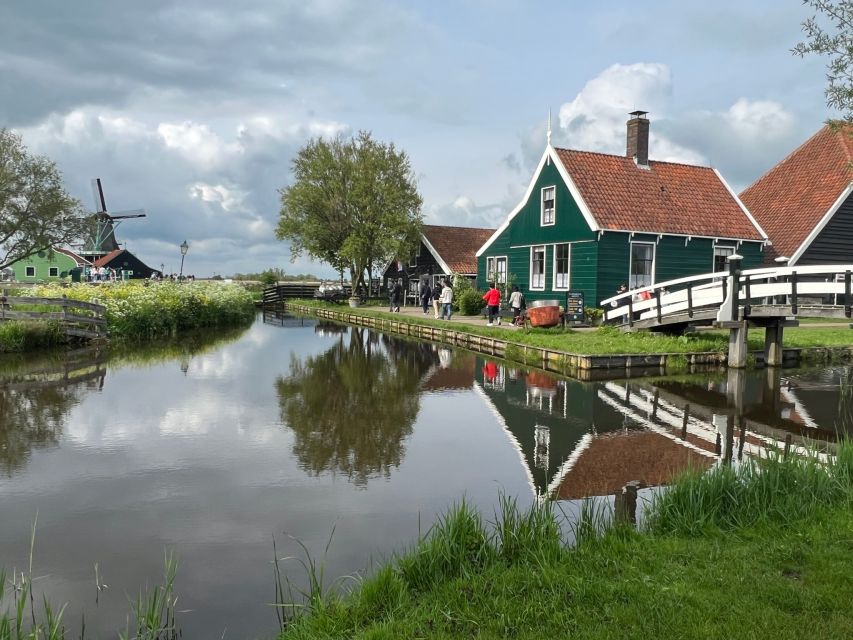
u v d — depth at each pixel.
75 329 20.44
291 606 4.74
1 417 10.70
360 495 7.11
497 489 7.29
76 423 10.34
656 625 3.77
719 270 26.16
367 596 4.29
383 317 30.36
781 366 17.42
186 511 6.62
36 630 3.98
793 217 27.42
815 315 15.16
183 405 11.80
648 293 24.39
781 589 4.15
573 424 10.61
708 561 4.61
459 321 26.73
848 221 26.86
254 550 5.70
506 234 29.55
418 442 9.42
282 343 22.95
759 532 5.12
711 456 8.64
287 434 9.82
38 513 6.56
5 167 47.50
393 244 41.97
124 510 6.64
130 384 13.88
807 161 29.28
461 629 3.83
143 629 4.46
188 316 28.28
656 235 24.58
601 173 25.70
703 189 27.19
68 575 5.26
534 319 22.06
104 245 78.81
